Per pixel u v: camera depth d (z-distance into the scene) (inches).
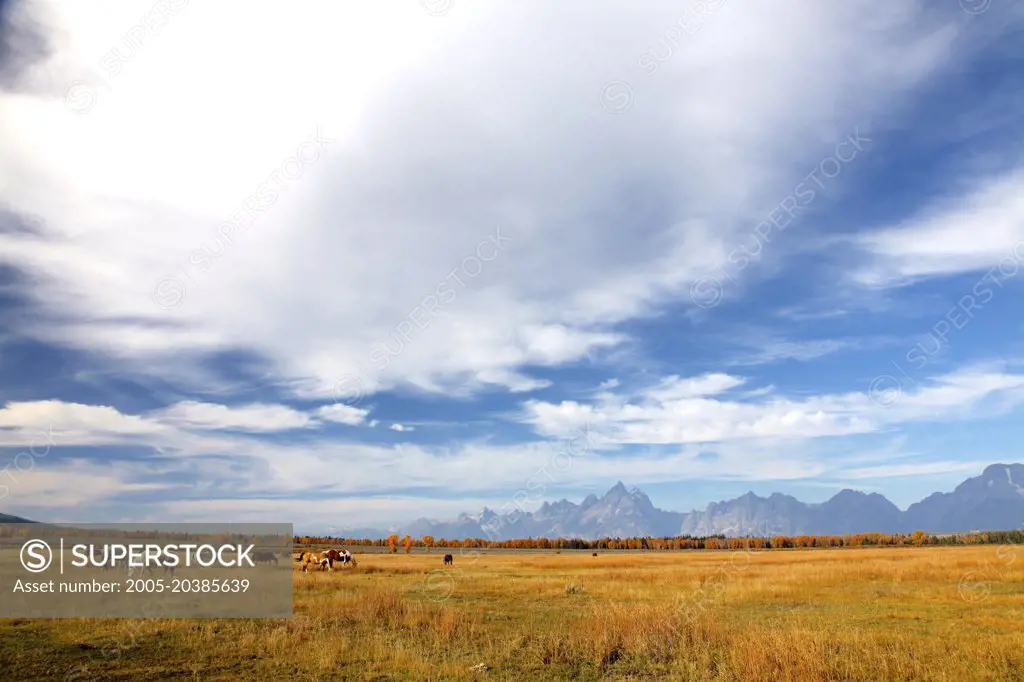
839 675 461.1
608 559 2672.2
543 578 1389.0
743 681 463.8
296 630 625.3
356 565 1750.7
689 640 579.2
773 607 848.3
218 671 489.7
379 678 479.8
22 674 468.1
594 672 508.1
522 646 592.1
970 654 520.7
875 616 746.8
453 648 585.9
